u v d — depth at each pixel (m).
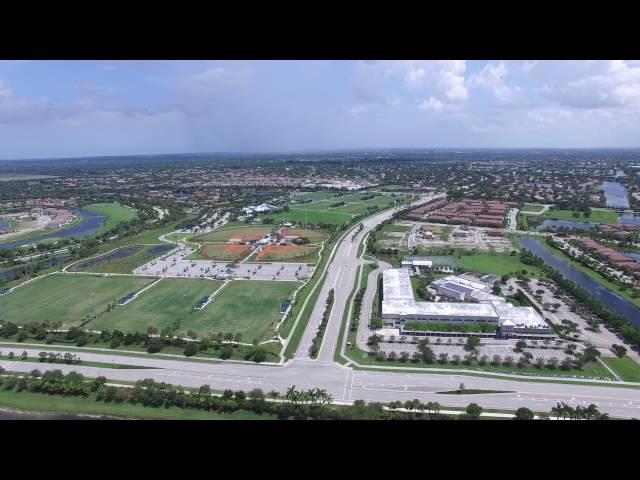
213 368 118.00
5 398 104.00
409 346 129.62
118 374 115.44
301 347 129.00
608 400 101.44
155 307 159.88
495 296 161.38
